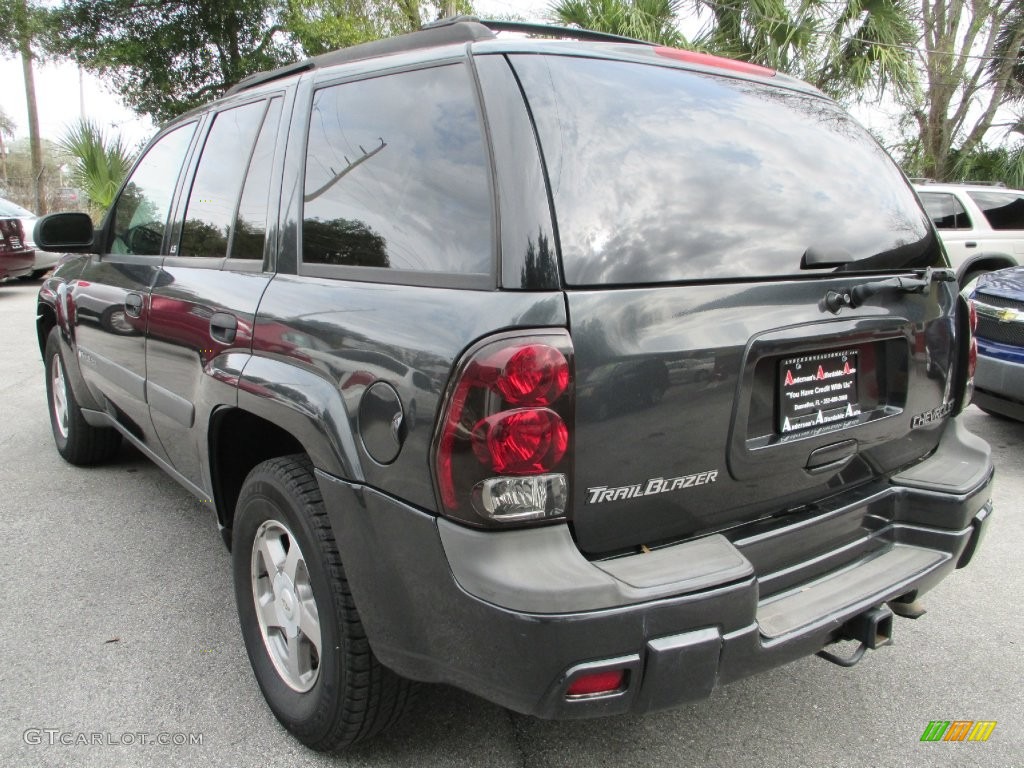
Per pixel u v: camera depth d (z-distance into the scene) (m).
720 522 1.97
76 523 3.84
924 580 2.23
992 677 2.72
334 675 2.06
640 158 1.89
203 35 14.17
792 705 2.56
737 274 1.90
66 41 13.80
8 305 11.16
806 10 11.04
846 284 2.09
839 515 2.17
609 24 10.46
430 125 1.96
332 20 13.47
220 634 2.89
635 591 1.64
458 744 2.33
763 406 1.96
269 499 2.24
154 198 3.37
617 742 2.36
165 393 2.99
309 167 2.36
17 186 28.09
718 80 2.26
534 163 1.74
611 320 1.69
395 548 1.80
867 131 2.59
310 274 2.23
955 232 9.45
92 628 2.92
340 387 1.94
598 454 1.70
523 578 1.62
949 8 15.39
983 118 15.84
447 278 1.80
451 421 1.65
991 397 4.96
